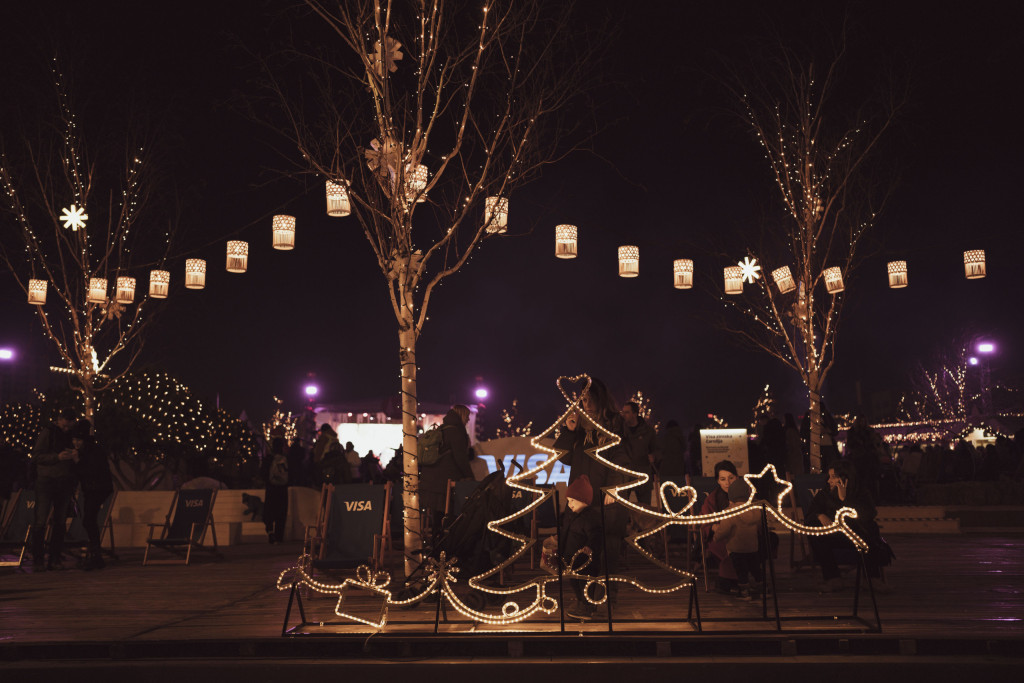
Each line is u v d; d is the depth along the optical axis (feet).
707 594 28.30
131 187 55.72
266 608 27.09
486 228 33.01
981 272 49.32
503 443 43.14
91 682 18.67
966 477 77.77
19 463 58.80
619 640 20.43
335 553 32.42
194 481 62.03
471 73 31.04
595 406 23.59
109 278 55.88
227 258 42.11
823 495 28.60
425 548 27.50
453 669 19.30
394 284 31.32
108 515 45.32
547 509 34.63
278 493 56.95
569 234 39.24
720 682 17.78
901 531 56.08
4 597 30.78
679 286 50.06
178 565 42.32
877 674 18.17
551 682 18.02
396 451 63.26
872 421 178.81
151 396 64.69
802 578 32.17
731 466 28.86
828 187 60.29
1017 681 17.54
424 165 31.81
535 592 28.45
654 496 35.65
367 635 21.15
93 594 31.22
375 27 31.50
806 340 58.65
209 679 18.72
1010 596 26.78
